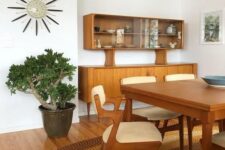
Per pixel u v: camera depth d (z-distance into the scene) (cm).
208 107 165
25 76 297
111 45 439
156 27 474
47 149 289
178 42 494
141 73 429
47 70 300
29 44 350
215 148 187
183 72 469
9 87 313
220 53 439
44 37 358
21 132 346
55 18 362
